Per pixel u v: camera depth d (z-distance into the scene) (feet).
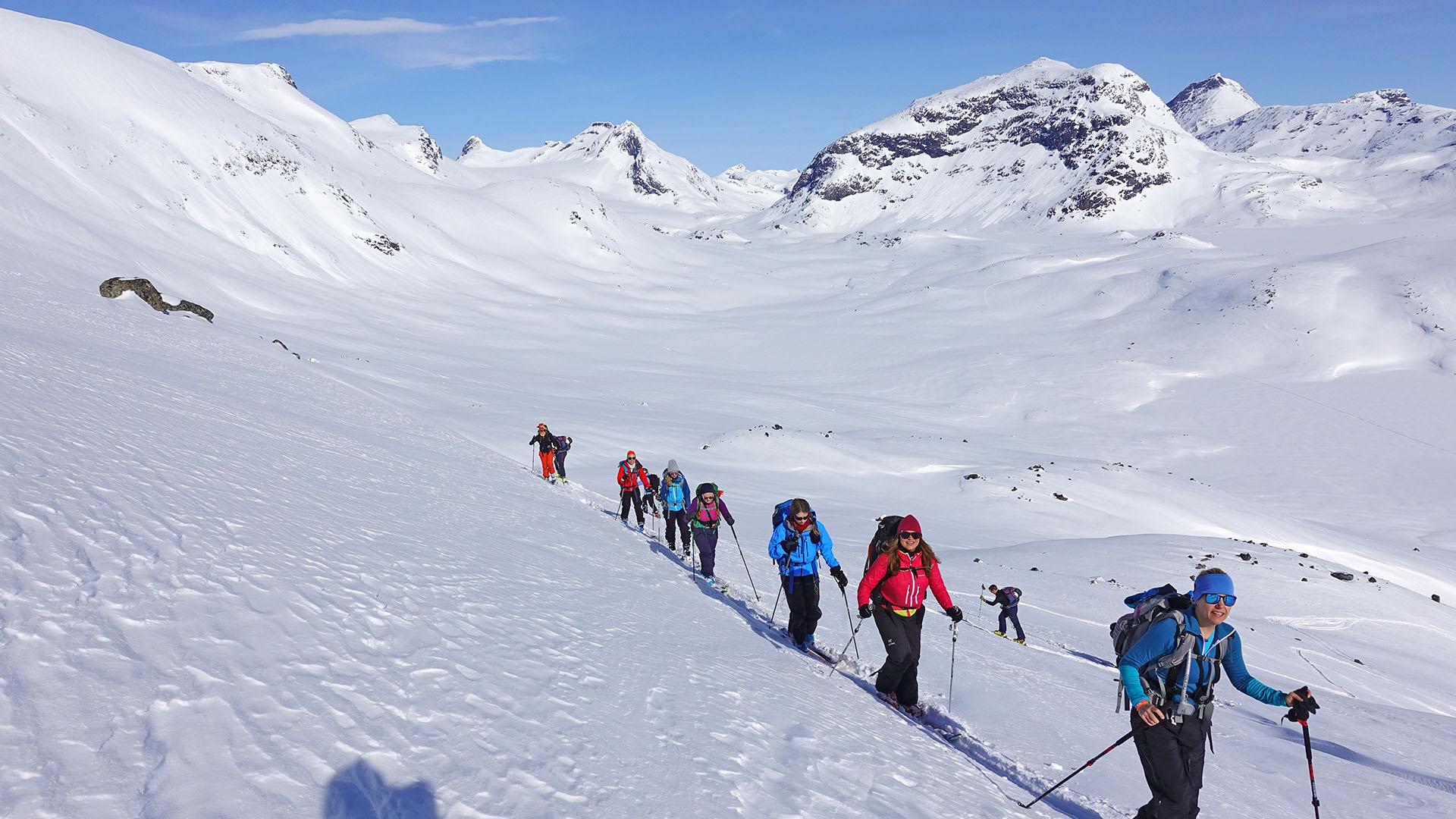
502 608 22.18
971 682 32.37
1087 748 25.50
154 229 284.82
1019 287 474.49
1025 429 258.37
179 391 44.39
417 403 149.79
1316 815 14.66
